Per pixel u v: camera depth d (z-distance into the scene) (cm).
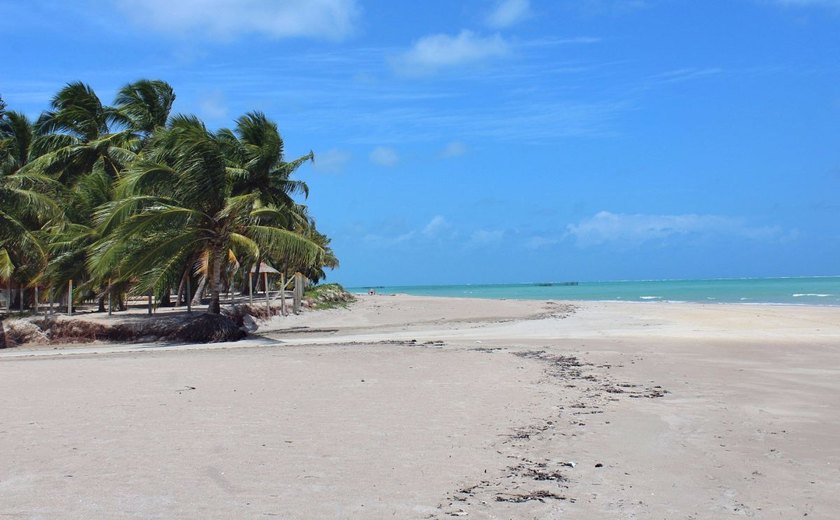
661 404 1099
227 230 2650
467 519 564
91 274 2789
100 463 698
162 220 2478
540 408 1055
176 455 735
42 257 2986
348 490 628
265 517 549
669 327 2831
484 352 1859
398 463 724
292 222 3588
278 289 6016
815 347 1962
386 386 1248
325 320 3862
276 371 1452
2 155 3356
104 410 992
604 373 1455
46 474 656
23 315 3011
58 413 968
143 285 2550
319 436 839
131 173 2522
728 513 599
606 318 3578
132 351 2175
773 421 974
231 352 1973
